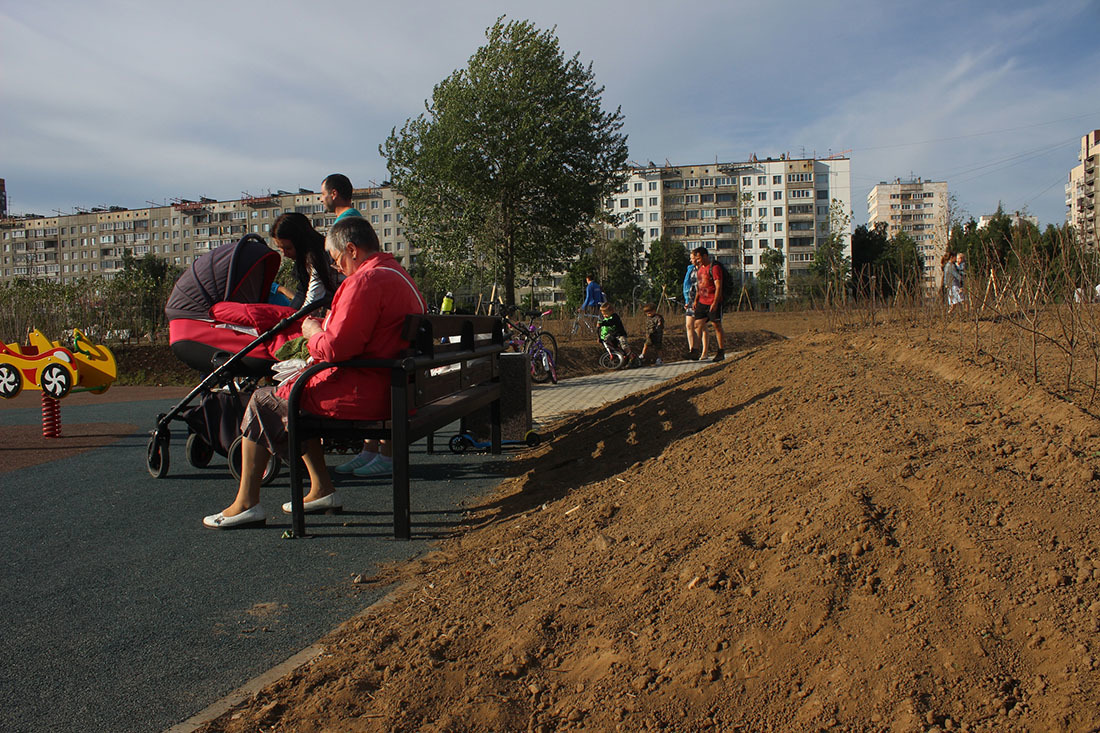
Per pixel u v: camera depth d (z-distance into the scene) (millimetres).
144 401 11688
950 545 2396
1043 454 2824
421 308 4449
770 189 127875
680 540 3082
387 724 2240
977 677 1924
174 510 4934
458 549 3926
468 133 24078
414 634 2828
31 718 2389
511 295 25219
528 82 24219
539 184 24188
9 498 5266
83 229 153875
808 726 1938
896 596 2264
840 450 3520
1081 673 1826
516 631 2680
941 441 3252
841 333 8055
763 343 18797
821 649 2166
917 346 5941
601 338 15422
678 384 7707
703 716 2064
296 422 4207
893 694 1940
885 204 162625
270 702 2439
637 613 2607
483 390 5953
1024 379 4184
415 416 4426
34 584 3588
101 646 2912
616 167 25375
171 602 3352
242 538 4305
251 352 5691
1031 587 2139
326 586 3523
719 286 13156
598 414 7770
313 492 4844
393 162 25344
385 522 4582
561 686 2334
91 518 4742
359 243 4273
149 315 19656
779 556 2613
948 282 8516
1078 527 2316
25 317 18516
